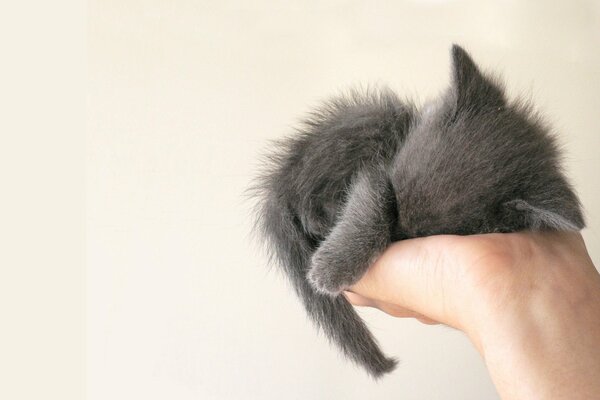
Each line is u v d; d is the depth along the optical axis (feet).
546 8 1.90
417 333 2.02
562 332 0.89
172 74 1.96
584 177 1.90
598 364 0.86
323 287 1.11
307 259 1.26
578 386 0.85
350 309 1.33
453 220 1.08
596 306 0.92
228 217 1.99
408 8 1.94
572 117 1.90
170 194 1.99
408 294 1.07
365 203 1.11
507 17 1.91
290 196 1.26
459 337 2.01
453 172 1.08
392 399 2.04
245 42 1.96
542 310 0.92
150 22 1.94
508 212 1.08
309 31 1.97
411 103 1.30
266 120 1.98
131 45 1.94
